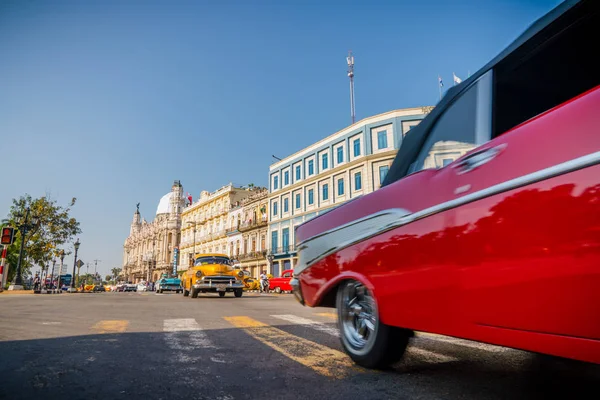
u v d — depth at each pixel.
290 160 41.59
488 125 2.07
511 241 1.72
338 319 3.12
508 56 2.05
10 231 22.42
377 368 2.80
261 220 45.59
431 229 2.19
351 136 34.16
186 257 69.94
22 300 12.31
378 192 2.73
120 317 6.46
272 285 30.56
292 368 2.92
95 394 2.32
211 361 3.17
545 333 1.56
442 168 2.26
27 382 2.56
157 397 2.28
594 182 1.43
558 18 1.77
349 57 36.22
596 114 1.48
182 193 86.06
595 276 1.39
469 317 1.91
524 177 1.70
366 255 2.71
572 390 2.31
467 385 2.44
